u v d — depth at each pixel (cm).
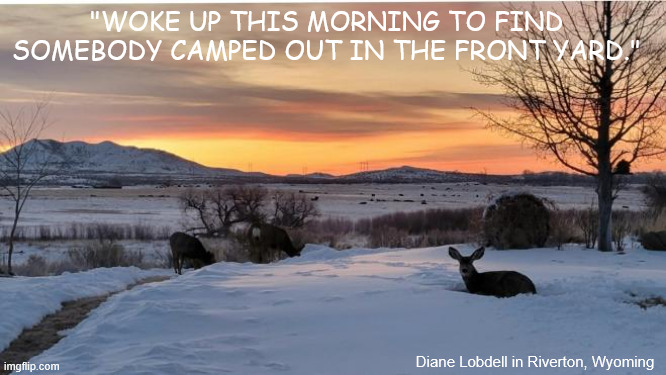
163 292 1119
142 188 18438
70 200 10681
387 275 1259
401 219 4528
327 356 762
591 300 937
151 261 2770
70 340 921
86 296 1337
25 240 4062
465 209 4909
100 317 1038
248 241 2398
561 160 1852
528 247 1825
